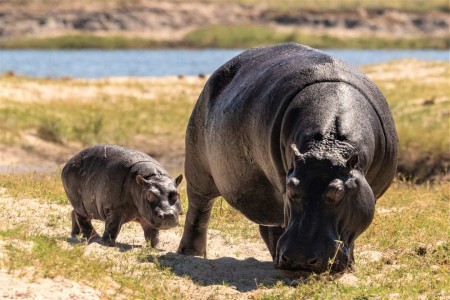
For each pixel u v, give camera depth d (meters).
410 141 76.38
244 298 25.73
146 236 34.16
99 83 115.69
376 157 25.67
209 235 36.88
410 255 31.75
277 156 25.56
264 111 26.23
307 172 22.86
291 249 22.36
